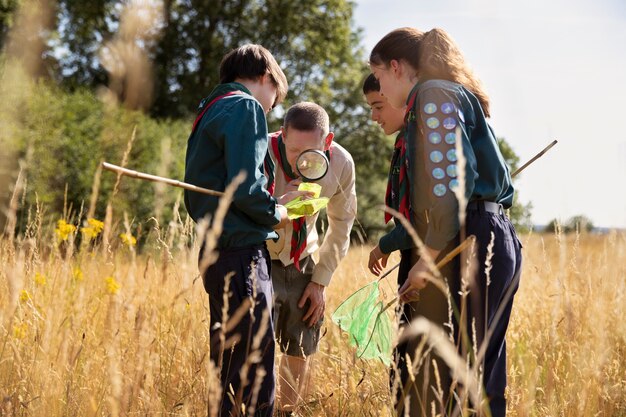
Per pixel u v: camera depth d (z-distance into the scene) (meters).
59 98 14.41
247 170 2.27
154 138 11.58
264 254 2.43
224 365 2.36
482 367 2.08
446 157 2.05
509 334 3.13
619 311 2.90
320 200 2.64
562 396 2.34
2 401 2.08
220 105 2.39
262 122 2.38
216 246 2.35
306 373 3.03
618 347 2.71
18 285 2.11
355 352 2.40
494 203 2.23
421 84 2.21
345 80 27.66
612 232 2.99
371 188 27.27
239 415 2.22
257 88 2.61
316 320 3.22
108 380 2.13
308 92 27.09
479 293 2.14
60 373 2.09
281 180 3.22
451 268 2.16
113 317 2.12
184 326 2.62
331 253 3.24
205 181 2.38
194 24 23.72
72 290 2.52
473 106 2.17
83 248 2.82
